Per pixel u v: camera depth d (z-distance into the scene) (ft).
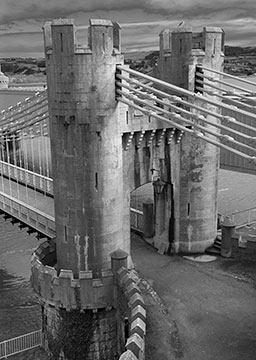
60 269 102.01
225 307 93.50
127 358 64.13
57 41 90.38
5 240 188.44
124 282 89.35
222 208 201.05
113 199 97.71
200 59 110.93
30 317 131.75
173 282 104.94
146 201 129.90
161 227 123.24
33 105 136.26
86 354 97.50
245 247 116.37
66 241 99.81
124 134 100.42
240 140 136.46
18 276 157.69
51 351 102.27
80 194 96.22
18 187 158.92
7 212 137.49
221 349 79.61
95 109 92.27
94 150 94.02
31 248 181.37
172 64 112.06
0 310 135.95
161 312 91.61
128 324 86.38
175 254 121.19
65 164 95.76
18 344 112.27
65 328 97.14
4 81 285.84
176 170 116.26
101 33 89.76
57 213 100.27
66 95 92.12
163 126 106.32
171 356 77.66
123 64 95.09
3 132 171.53
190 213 119.24
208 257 118.93
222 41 115.24
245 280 105.50
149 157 108.47
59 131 95.09
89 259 98.89
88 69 90.33
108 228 98.12
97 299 93.81
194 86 111.34
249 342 81.51
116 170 97.30
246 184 247.91
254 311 91.91
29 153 201.05
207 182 118.42
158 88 115.14
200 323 87.66
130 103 92.27
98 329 96.48
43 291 96.78
